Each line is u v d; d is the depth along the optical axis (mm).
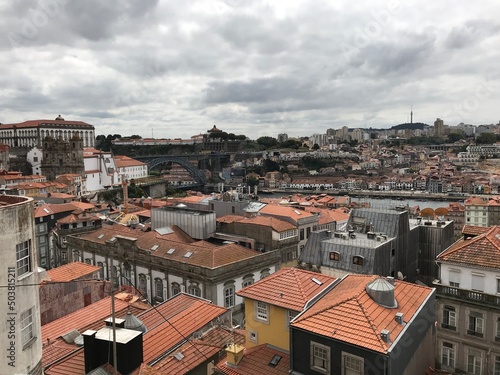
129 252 69812
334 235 59438
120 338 28281
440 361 39219
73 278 49375
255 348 34625
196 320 38344
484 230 45906
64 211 116375
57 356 32656
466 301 37531
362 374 26672
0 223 20688
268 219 75875
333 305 30703
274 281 37781
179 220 78875
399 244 57250
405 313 30391
